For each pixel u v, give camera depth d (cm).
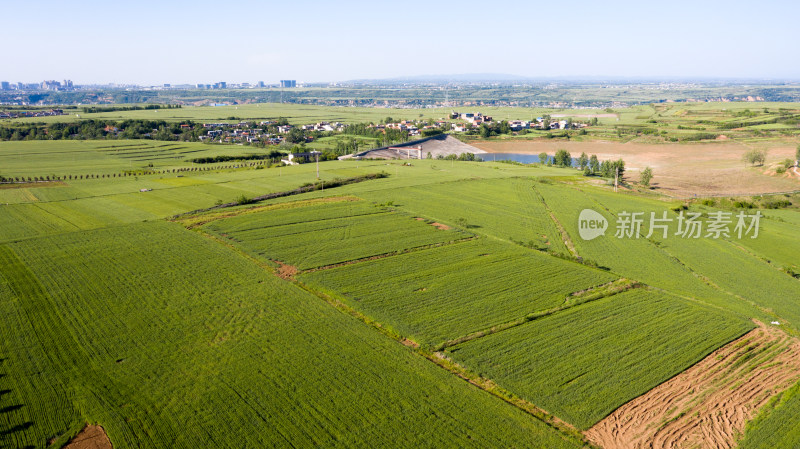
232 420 3897
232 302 5941
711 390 4447
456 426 3859
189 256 7475
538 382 4466
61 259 7269
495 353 4922
